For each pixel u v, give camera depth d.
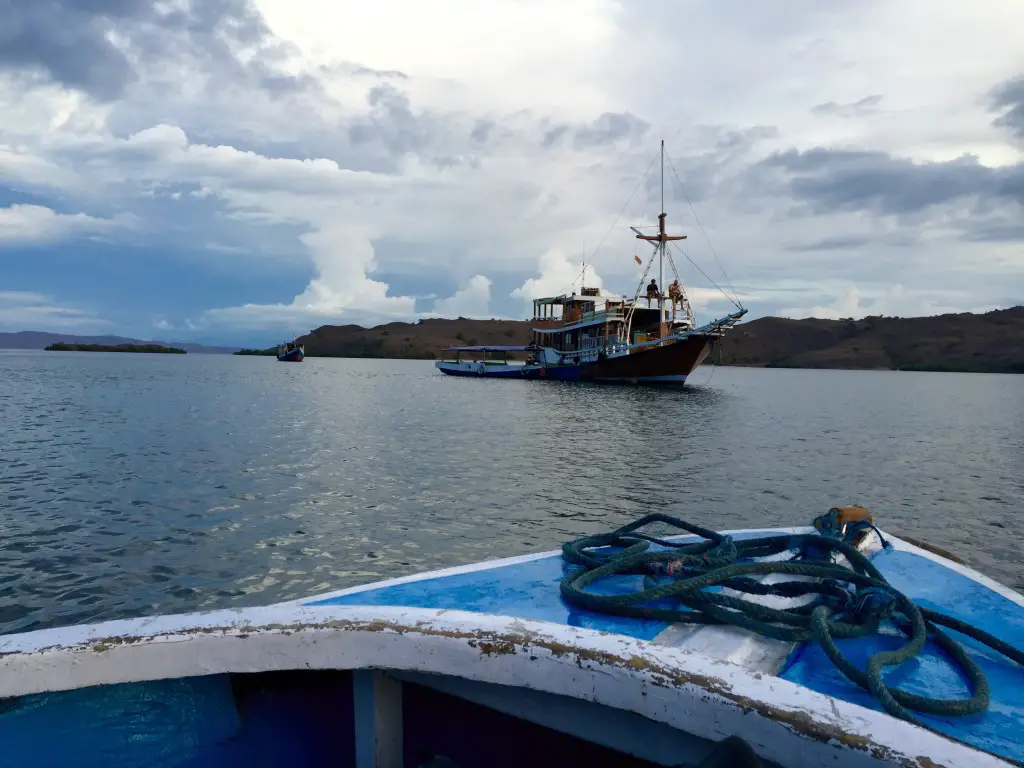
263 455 21.06
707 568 3.89
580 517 14.20
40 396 43.12
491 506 14.97
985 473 20.94
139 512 13.69
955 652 2.98
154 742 2.47
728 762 1.74
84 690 2.37
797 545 4.13
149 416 31.83
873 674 2.60
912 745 1.67
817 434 31.02
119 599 9.26
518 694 2.44
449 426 30.56
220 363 173.38
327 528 12.84
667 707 2.03
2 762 2.28
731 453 23.91
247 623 2.48
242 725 2.58
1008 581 11.34
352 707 2.65
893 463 22.69
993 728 2.48
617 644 2.25
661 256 62.59
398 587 3.95
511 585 3.94
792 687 1.96
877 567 4.48
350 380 77.00
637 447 24.81
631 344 62.12
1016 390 89.94
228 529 12.61
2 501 14.41
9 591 9.40
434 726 2.68
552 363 71.00
